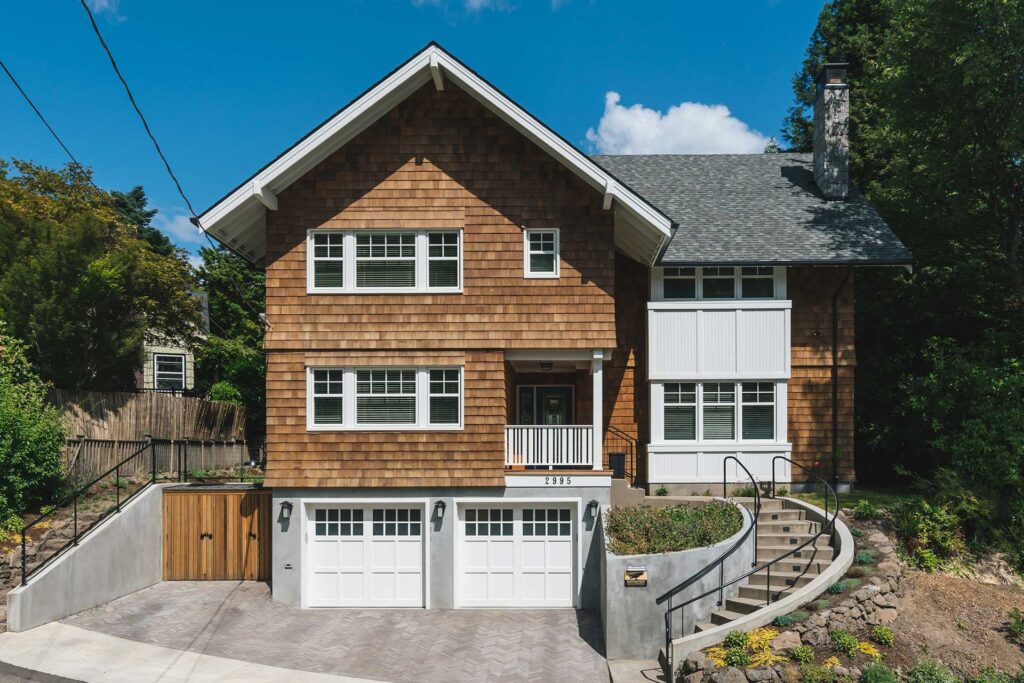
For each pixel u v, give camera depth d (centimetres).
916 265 2330
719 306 1867
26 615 1291
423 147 1605
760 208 2062
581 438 1602
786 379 1853
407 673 1210
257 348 3406
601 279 1589
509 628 1446
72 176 2573
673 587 1296
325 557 1605
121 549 1530
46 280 1920
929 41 1889
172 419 2147
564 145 1530
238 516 1683
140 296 2247
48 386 1744
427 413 1587
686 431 1877
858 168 2852
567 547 1600
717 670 1073
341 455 1584
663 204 2081
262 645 1325
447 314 1591
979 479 1670
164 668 1180
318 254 1606
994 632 1252
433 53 1512
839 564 1318
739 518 1487
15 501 1524
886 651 1153
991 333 1973
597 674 1216
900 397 2141
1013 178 2006
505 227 1599
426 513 1585
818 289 1953
